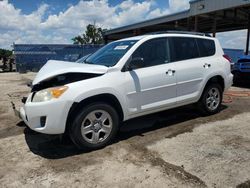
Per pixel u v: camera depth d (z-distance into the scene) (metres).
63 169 3.66
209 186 3.13
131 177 3.39
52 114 3.85
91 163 3.80
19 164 3.85
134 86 4.50
